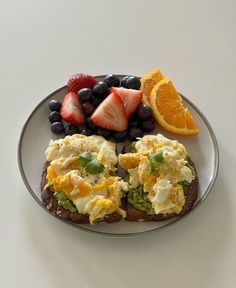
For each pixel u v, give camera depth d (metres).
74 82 0.55
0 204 0.49
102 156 0.48
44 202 0.47
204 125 0.54
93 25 0.65
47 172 0.48
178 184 0.47
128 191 0.47
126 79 0.55
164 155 0.47
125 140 0.54
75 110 0.54
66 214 0.46
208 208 0.50
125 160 0.48
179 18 0.66
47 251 0.46
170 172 0.47
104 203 0.45
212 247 0.47
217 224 0.49
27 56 0.61
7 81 0.59
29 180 0.49
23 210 0.49
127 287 0.45
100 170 0.47
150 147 0.49
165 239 0.48
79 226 0.46
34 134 0.53
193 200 0.48
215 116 0.57
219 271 0.46
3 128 0.55
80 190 0.46
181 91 0.59
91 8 0.67
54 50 0.62
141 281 0.45
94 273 0.45
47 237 0.47
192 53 0.63
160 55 0.62
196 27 0.66
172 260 0.46
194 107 0.55
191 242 0.48
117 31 0.65
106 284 0.45
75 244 0.47
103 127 0.53
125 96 0.54
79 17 0.66
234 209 0.50
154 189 0.46
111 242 0.47
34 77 0.60
